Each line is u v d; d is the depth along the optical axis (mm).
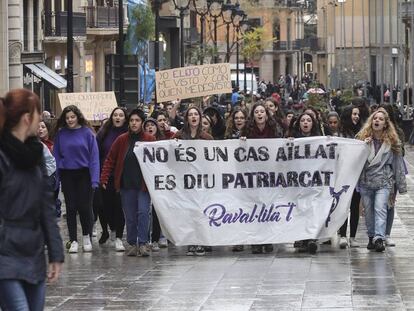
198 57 84125
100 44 71188
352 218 22531
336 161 21797
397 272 18578
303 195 21859
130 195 21797
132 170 21688
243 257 21219
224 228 21781
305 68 185500
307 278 18062
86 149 22172
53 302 16234
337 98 73875
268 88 111000
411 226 26141
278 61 170125
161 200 21641
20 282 10242
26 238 10281
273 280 17953
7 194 10266
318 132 22375
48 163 21062
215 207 21766
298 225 21844
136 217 21859
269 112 22281
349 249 22078
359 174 21703
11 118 10266
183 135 22062
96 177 22109
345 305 15414
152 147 21578
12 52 53031
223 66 33688
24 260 10273
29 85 56219
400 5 79500
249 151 21781
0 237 10227
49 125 25688
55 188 22172
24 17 55781
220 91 33719
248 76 109062
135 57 74188
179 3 95375
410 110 77312
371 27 102188
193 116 21984
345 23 114125
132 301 16250
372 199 21719
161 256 21719
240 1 154875
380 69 88125
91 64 69688
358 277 18047
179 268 19781
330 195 21844
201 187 21766
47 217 10492
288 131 22609
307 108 22484
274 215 21844
